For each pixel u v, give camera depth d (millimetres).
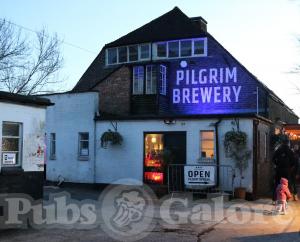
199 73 25891
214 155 17156
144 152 18438
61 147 20438
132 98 24375
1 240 9344
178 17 27719
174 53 26844
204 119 17375
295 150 21031
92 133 19656
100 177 19281
